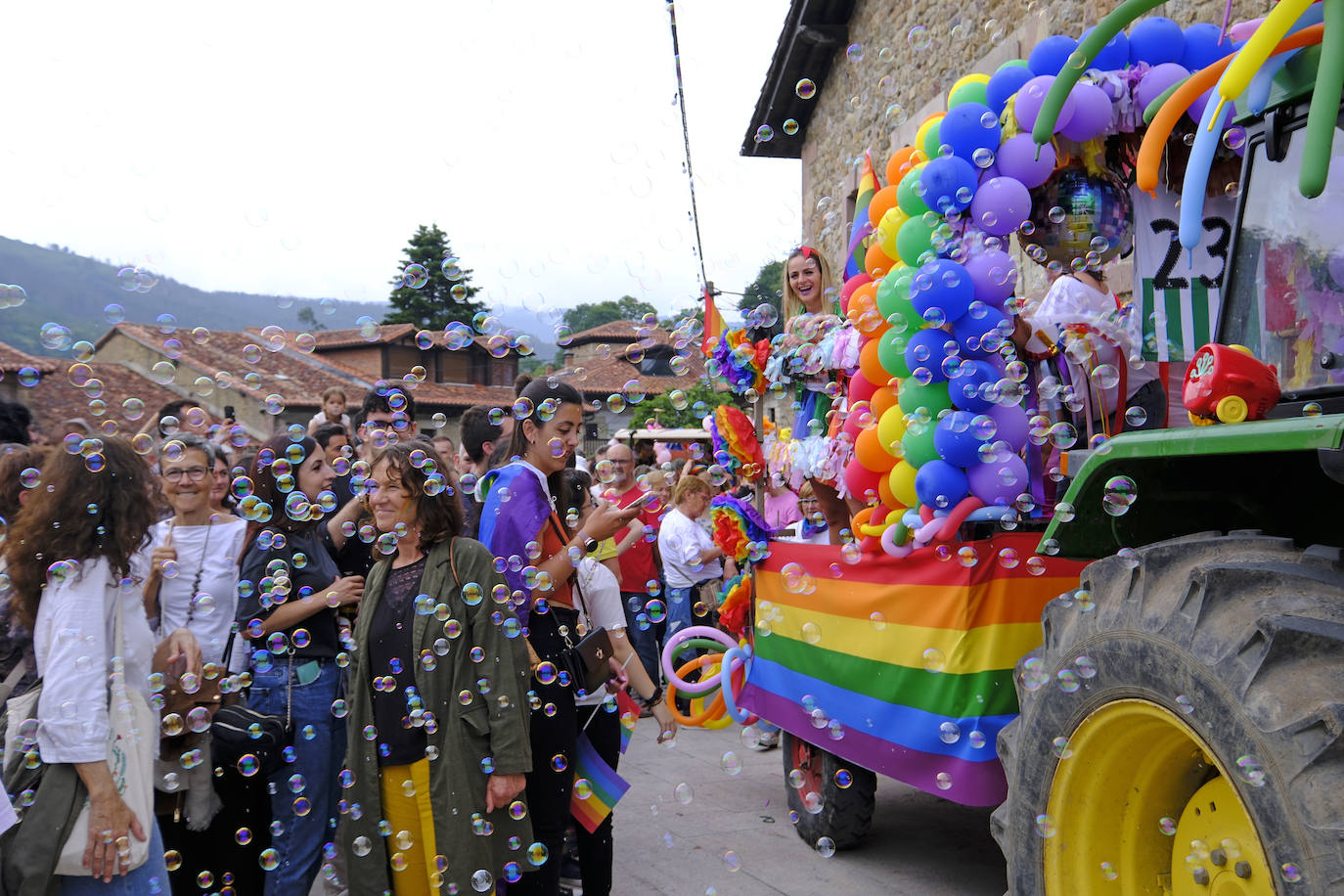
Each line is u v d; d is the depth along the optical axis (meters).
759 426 3.96
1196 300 2.63
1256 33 1.69
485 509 2.63
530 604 2.57
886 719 2.79
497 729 2.27
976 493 2.57
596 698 2.71
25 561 2.01
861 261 3.75
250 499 2.72
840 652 3.04
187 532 2.85
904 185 2.80
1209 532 1.70
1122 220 2.81
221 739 2.55
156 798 2.47
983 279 2.55
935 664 2.57
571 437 2.67
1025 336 2.71
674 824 3.77
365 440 3.68
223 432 3.27
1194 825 1.66
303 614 2.79
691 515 5.58
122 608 2.07
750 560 3.72
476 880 2.21
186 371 12.55
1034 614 2.54
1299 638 1.31
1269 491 1.81
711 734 5.41
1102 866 1.76
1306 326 1.76
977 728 2.49
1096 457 1.81
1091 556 2.02
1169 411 2.78
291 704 2.77
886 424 2.76
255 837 2.83
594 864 2.71
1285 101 1.80
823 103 8.81
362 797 2.35
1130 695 1.60
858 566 2.95
